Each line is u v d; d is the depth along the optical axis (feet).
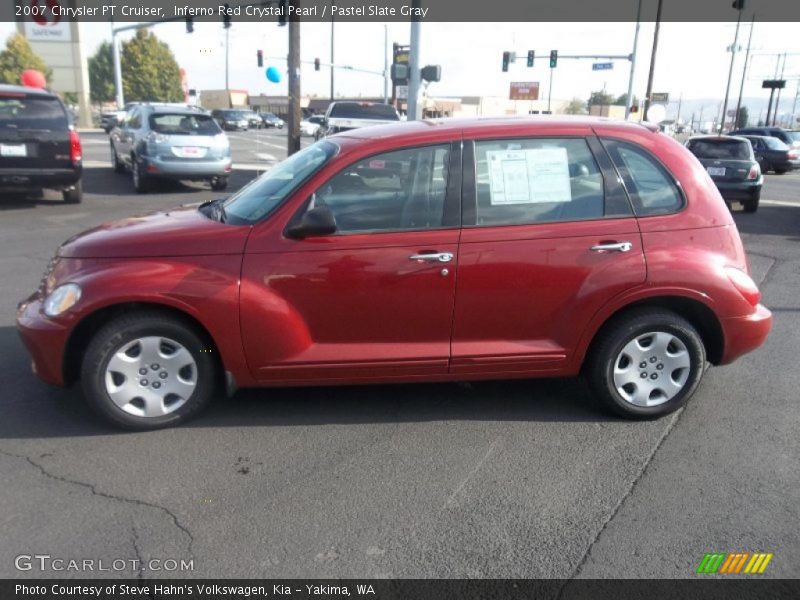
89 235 13.89
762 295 25.08
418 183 13.43
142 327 12.91
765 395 15.76
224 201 15.55
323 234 12.91
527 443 13.39
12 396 15.01
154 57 248.73
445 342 13.66
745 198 46.85
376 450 13.04
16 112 37.58
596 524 10.77
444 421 14.29
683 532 10.57
